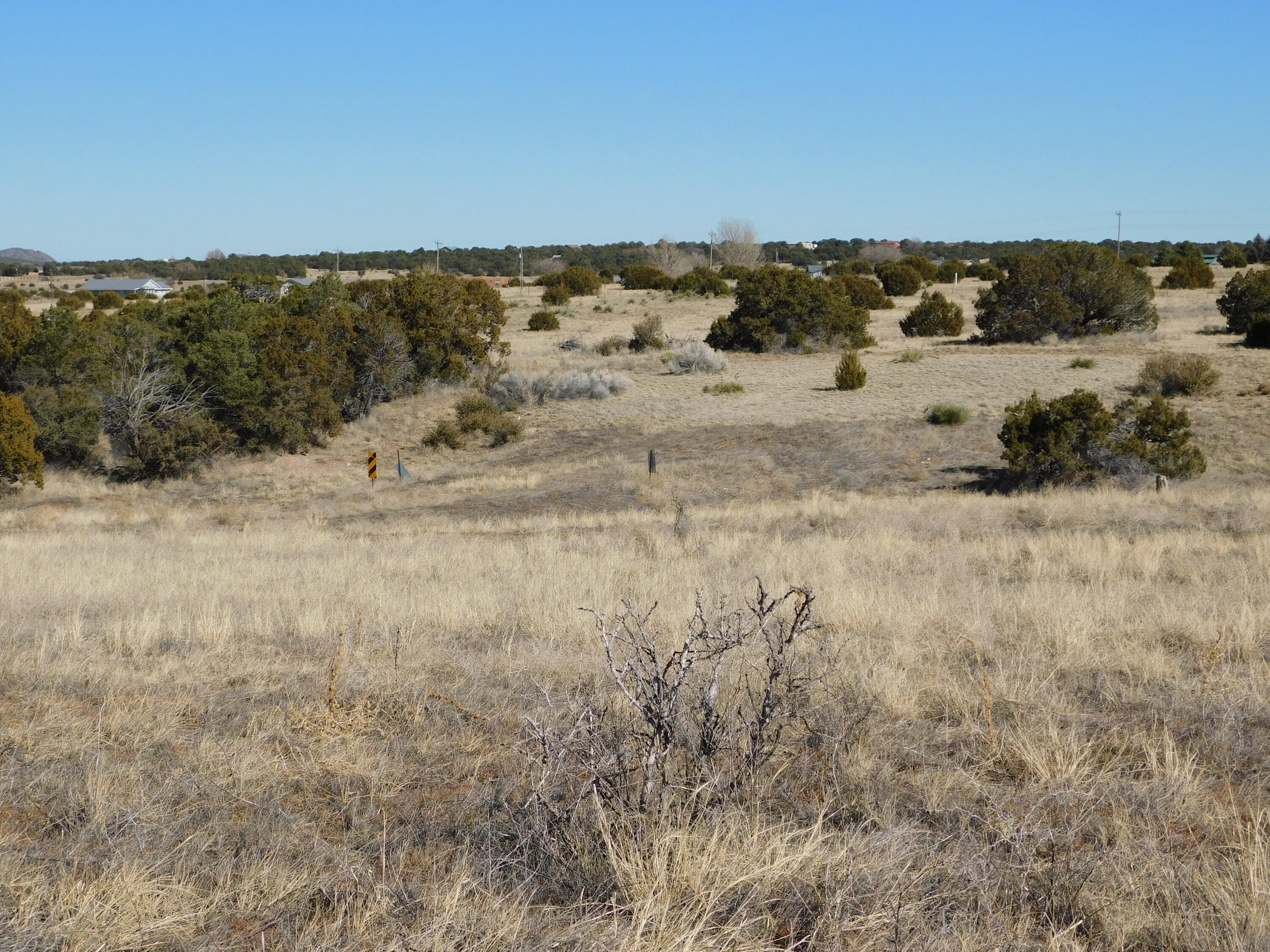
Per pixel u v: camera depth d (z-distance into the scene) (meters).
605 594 11.09
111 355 40.91
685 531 18.14
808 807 4.84
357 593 11.97
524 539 19.80
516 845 4.41
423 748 5.93
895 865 4.07
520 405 46.84
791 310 57.38
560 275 108.88
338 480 37.72
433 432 43.00
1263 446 29.03
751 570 13.41
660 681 4.72
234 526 25.75
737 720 5.54
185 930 3.76
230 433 40.91
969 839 4.44
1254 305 49.09
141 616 10.55
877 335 63.31
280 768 5.62
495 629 9.83
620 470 32.97
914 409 38.22
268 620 10.11
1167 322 57.97
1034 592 10.38
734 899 3.82
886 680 6.94
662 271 119.88
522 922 3.68
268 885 4.08
